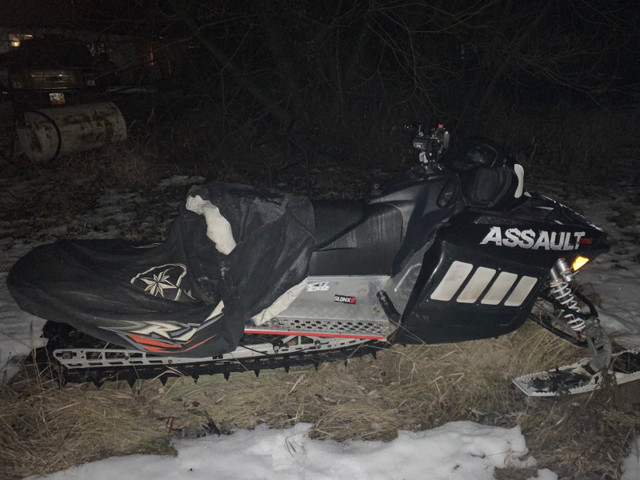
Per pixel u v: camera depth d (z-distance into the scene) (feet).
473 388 9.91
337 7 27.61
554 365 10.43
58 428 8.84
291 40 29.35
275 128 30.42
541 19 29.55
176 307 8.98
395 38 27.89
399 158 26.76
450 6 27.68
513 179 9.46
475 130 31.60
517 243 9.18
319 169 25.61
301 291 9.48
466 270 9.14
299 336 9.65
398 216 9.51
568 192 22.81
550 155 28.55
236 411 9.43
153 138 27.63
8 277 8.98
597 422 9.18
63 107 25.93
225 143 27.89
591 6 27.96
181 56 30.40
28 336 11.50
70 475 8.06
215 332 8.68
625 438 8.85
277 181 23.70
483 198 9.34
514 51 28.25
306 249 9.08
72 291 8.75
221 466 8.23
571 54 27.50
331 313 9.65
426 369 10.32
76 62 30.66
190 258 9.09
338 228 9.48
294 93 29.58
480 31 28.58
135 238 16.99
